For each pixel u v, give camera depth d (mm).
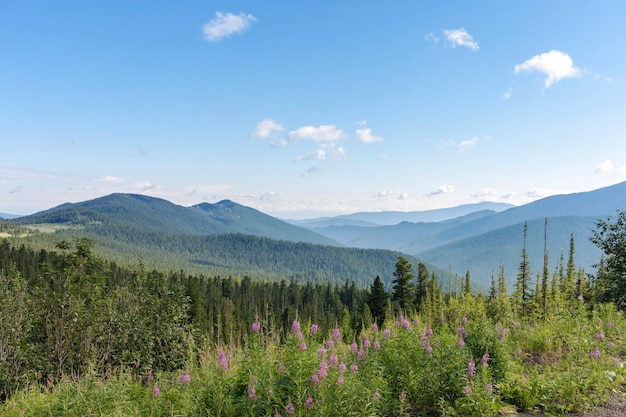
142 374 14617
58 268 15672
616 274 15570
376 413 6375
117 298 17188
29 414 8062
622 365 8328
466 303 28281
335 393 6160
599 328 10852
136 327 16297
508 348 9609
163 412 7070
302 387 6344
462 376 6953
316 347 7254
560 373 7902
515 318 16297
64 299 15055
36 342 14844
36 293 15031
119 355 15398
